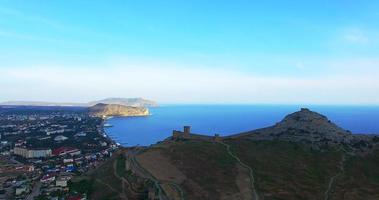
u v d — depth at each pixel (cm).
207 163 18438
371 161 19312
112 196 17925
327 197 15575
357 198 15625
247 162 18550
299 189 16050
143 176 18088
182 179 16888
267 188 15862
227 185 16012
